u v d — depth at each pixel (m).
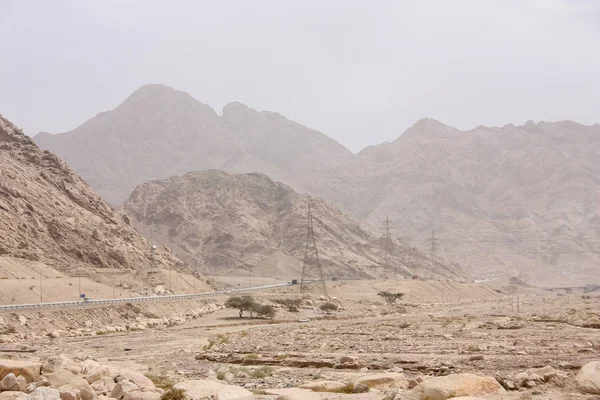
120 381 24.11
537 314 101.75
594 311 104.88
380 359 39.47
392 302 189.62
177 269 186.50
